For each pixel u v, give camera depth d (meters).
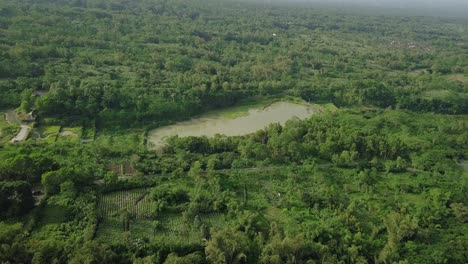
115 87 152.38
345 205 98.25
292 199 100.00
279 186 105.75
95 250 75.38
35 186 96.81
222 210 95.12
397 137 131.50
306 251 81.31
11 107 139.88
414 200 102.56
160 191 97.88
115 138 132.00
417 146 126.94
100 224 87.44
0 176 94.12
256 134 130.38
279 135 126.94
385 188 107.50
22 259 73.12
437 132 140.00
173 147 120.38
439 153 123.94
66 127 132.62
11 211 85.44
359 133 130.00
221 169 112.88
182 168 109.81
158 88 158.25
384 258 79.81
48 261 73.81
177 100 154.12
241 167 113.44
